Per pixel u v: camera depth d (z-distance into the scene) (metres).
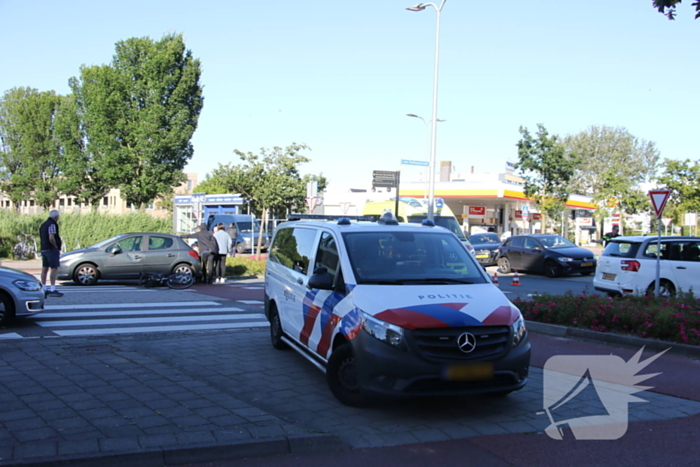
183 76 37.31
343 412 5.42
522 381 5.34
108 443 4.20
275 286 8.05
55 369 6.34
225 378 6.45
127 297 13.41
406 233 6.60
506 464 4.39
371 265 6.04
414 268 6.12
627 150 60.31
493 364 5.12
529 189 33.78
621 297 11.16
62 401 5.20
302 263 7.16
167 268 16.34
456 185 40.66
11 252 27.09
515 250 23.64
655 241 12.54
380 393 5.04
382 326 5.13
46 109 53.78
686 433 5.10
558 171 33.66
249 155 27.38
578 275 23.27
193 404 5.24
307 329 6.54
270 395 5.88
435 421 5.27
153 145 36.34
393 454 4.52
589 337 9.05
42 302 9.48
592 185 61.41
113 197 69.31
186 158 38.72
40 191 54.00
